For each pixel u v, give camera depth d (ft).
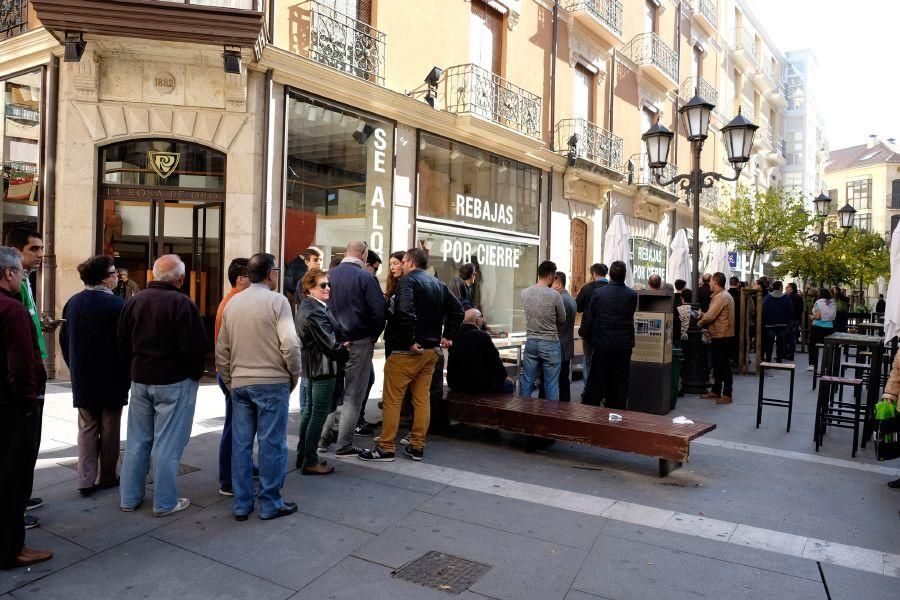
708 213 79.82
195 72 29.12
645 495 15.80
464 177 43.52
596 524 13.79
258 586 10.79
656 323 25.82
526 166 49.57
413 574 11.32
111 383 14.90
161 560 11.67
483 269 45.57
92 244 29.14
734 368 40.70
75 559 11.65
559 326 26.55
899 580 11.45
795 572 11.70
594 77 57.93
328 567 11.51
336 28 33.63
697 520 14.16
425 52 39.50
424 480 16.43
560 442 20.93
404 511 14.24
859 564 12.07
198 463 17.52
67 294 29.04
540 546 12.59
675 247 49.75
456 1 41.81
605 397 24.22
